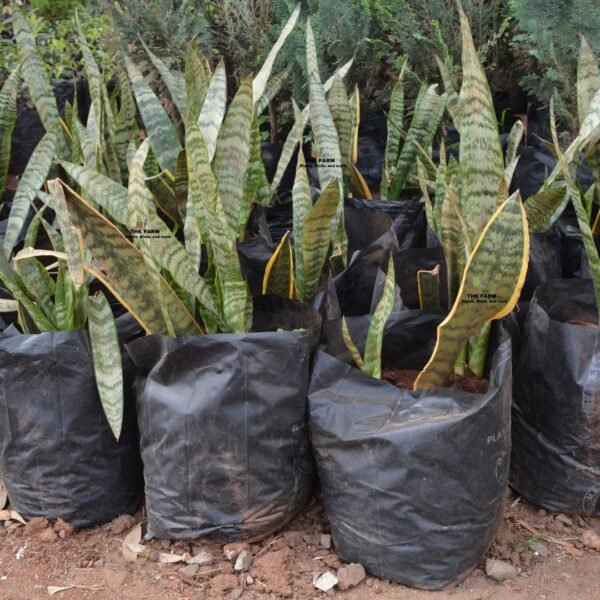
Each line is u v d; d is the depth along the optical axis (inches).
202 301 66.0
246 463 63.5
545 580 63.1
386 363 73.5
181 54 128.3
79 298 71.6
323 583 62.8
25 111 158.9
